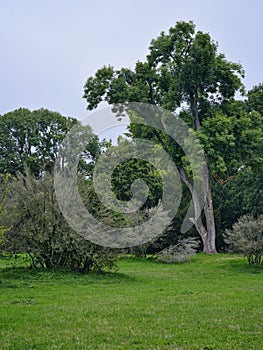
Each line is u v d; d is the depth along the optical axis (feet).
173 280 53.21
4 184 56.44
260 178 110.42
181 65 95.66
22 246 54.34
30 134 142.51
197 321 27.89
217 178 128.36
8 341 23.27
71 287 44.37
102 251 54.29
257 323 27.32
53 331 25.44
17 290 41.63
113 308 32.17
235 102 101.45
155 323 27.32
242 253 72.28
